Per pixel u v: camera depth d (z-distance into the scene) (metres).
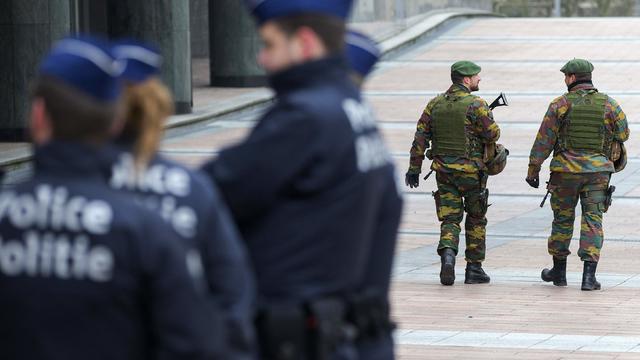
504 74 61.88
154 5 54.41
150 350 7.41
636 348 20.53
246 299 7.95
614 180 40.72
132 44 7.93
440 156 26.55
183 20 54.53
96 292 7.20
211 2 65.00
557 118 25.97
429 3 80.00
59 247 7.27
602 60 64.56
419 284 26.75
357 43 10.64
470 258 26.80
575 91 26.05
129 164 7.73
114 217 7.24
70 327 7.25
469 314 23.42
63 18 47.88
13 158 42.00
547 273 26.69
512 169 42.75
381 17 71.94
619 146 26.17
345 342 9.45
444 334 21.59
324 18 9.26
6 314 7.34
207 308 7.35
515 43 71.06
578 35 72.69
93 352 7.26
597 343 20.89
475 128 26.27
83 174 7.41
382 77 62.31
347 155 9.16
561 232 26.33
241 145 8.98
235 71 64.69
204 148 47.16
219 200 8.12
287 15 9.21
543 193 39.31
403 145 46.97
